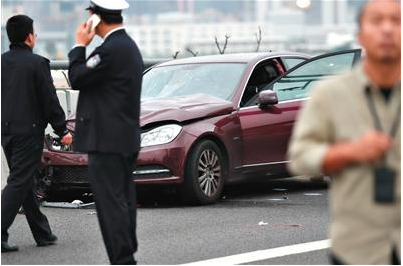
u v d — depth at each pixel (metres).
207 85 28.06
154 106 26.52
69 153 26.14
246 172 27.12
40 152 19.89
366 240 10.47
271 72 28.69
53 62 38.31
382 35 10.27
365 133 10.41
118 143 16.52
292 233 21.59
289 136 28.02
